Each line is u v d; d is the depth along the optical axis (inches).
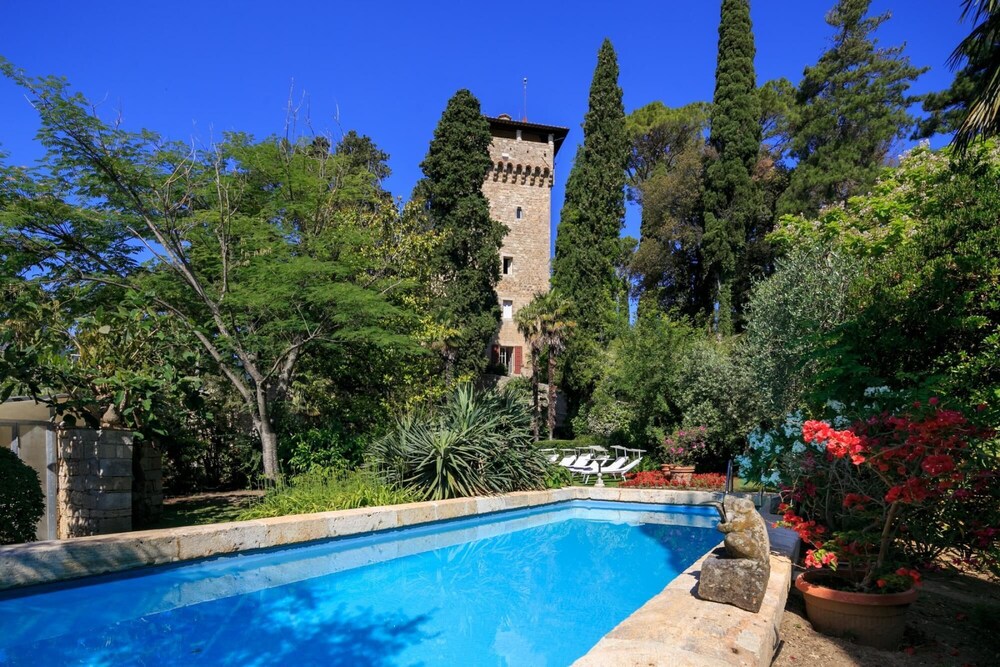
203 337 388.2
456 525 369.1
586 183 1251.2
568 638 193.5
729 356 619.5
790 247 560.1
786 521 195.9
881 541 167.3
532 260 1565.0
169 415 375.9
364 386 556.4
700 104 1530.5
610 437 820.0
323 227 481.1
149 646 180.4
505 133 1595.7
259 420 414.3
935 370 228.8
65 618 204.8
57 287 394.6
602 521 414.3
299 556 287.3
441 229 1072.2
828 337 260.5
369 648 182.1
